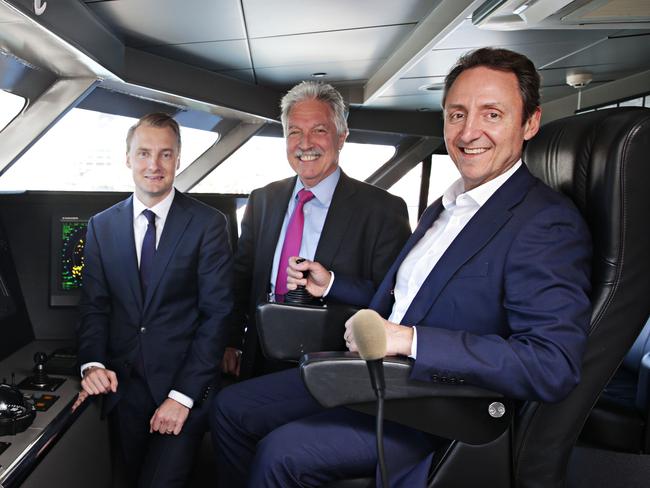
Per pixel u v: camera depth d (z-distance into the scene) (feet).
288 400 6.42
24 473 4.71
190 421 7.00
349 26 10.52
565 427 4.73
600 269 4.72
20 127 9.52
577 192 5.08
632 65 14.28
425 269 5.60
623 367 9.56
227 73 13.94
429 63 12.83
